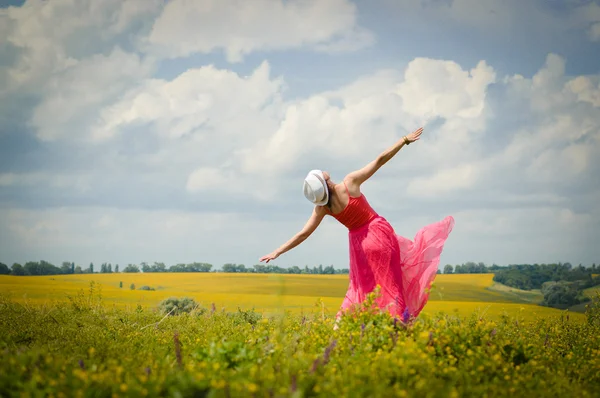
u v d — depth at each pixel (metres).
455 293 44.97
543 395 5.20
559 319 9.43
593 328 9.01
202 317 11.12
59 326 9.34
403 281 8.44
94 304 12.59
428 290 7.88
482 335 6.52
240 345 5.88
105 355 6.40
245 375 5.06
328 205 8.27
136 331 8.93
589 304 9.90
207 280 61.75
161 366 5.48
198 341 7.27
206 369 5.15
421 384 4.75
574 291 34.44
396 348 5.66
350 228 8.34
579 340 8.09
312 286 56.72
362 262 8.19
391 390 4.61
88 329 8.94
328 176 8.34
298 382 4.79
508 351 6.43
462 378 5.38
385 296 8.05
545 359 6.55
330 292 52.47
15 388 4.79
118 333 8.46
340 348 6.05
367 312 6.98
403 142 8.15
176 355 5.91
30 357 5.64
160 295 34.66
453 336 6.33
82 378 4.75
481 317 7.49
